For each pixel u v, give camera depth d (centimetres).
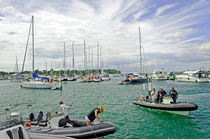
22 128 556
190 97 2066
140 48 4128
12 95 2659
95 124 712
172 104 1183
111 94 2466
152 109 1339
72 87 3831
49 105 1727
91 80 5572
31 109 1538
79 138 657
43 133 662
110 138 823
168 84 4253
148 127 975
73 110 1437
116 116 1212
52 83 3475
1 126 530
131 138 820
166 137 827
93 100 1945
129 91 2827
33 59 3625
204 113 1253
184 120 1091
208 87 3278
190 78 4753
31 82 3719
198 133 873
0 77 12200
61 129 687
